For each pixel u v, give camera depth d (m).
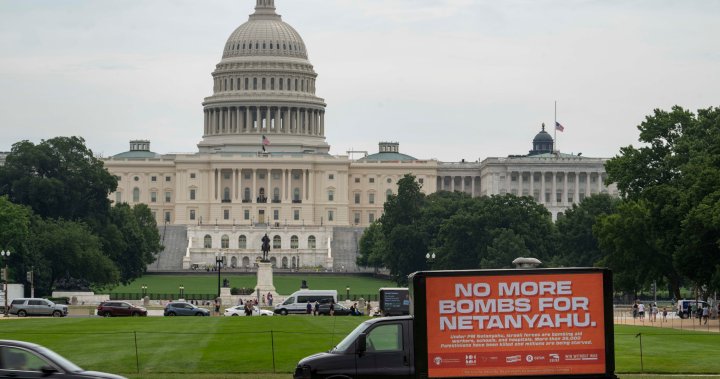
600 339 55.38
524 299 55.16
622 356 77.00
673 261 121.50
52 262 190.12
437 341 54.88
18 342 52.44
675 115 146.25
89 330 99.12
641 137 146.12
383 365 54.81
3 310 148.38
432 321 54.88
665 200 126.00
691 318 137.00
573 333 55.28
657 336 93.44
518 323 55.16
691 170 128.50
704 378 66.50
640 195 142.00
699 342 87.19
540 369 55.25
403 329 55.12
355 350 54.88
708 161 125.81
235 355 77.19
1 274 170.12
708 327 110.31
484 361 55.00
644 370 70.50
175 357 76.25
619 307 176.88
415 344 54.78
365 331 55.16
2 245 179.50
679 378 66.69
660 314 153.00
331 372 54.69
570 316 55.22
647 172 145.00
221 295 194.50
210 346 83.25
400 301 127.19
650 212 128.25
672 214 122.81
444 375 54.91
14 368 51.50
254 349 80.75
